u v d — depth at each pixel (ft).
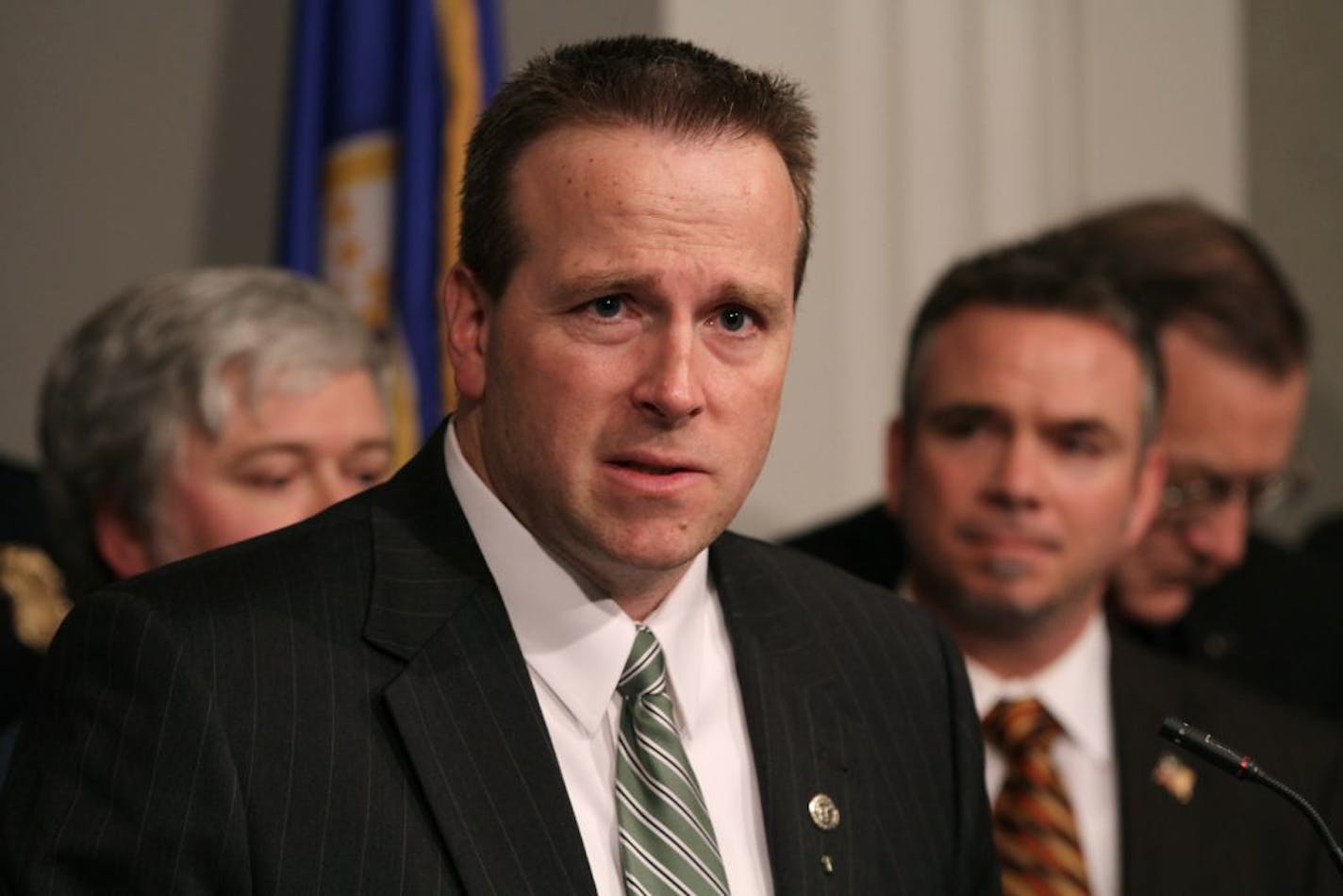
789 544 29.53
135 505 22.65
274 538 15.92
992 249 27.81
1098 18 42.70
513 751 15.11
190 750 14.14
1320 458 47.21
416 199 31.86
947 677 18.67
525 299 14.97
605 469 14.79
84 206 35.99
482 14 32.48
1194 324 31.35
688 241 14.53
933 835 17.46
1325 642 34.45
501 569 15.88
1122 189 42.73
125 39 36.17
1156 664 25.98
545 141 14.99
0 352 35.81
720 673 16.90
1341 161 47.09
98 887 13.97
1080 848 23.73
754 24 36.60
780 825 16.15
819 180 37.73
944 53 39.75
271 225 35.86
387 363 24.17
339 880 14.14
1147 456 26.08
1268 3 46.34
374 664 15.12
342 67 32.78
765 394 15.11
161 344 22.58
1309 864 24.27
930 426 25.32
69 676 14.73
